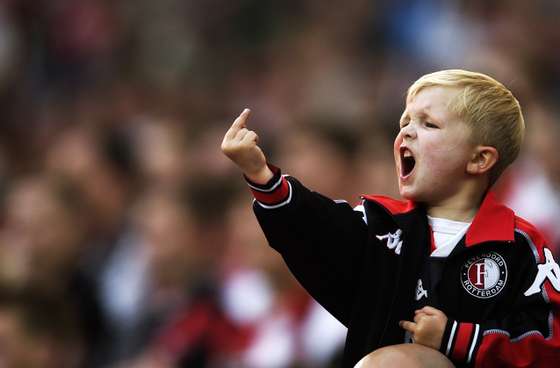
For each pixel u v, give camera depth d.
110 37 54.59
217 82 50.34
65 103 52.03
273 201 11.94
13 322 19.11
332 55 47.12
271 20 52.16
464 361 11.66
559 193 23.12
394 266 12.12
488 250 12.06
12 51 54.28
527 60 30.00
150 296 27.75
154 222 28.14
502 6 40.69
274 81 47.88
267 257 23.88
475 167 12.23
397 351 11.22
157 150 34.72
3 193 37.91
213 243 28.59
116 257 29.45
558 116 30.05
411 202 12.47
